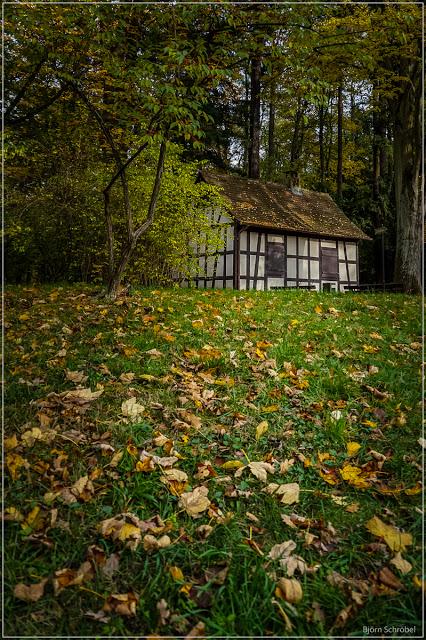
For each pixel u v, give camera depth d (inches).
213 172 704.4
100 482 108.9
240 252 597.3
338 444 132.6
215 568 90.1
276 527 100.7
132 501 104.0
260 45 226.5
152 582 85.0
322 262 687.1
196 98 214.2
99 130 389.1
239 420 139.9
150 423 134.6
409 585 86.7
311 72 236.7
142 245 408.2
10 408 133.4
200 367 171.8
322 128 978.7
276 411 146.6
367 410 150.1
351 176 1012.5
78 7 216.4
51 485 105.9
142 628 78.5
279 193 727.7
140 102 247.4
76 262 425.7
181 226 402.0
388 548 95.7
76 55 247.8
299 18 217.2
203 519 101.7
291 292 383.9
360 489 114.0
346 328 232.4
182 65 208.2
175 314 239.9
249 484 113.9
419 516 104.0
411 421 143.3
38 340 192.1
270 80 346.0
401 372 179.3
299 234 658.2
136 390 149.4
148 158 394.0
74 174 403.9
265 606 81.5
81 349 181.0
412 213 525.0
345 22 379.9
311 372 172.7
